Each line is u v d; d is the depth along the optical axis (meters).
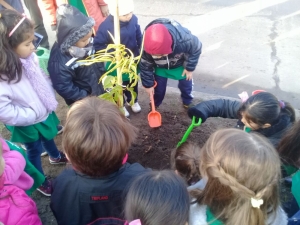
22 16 1.73
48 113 2.07
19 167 1.56
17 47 1.71
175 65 2.64
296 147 1.67
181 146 1.88
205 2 4.92
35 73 1.87
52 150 2.45
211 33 4.23
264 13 4.58
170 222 1.02
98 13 3.00
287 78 3.49
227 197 1.12
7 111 1.77
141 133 2.83
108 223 1.38
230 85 3.43
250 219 1.10
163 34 2.23
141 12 4.68
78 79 2.25
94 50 2.36
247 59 3.77
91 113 1.27
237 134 1.14
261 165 1.06
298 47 3.91
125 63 1.82
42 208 2.30
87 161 1.24
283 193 2.17
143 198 1.04
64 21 1.97
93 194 1.33
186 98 3.02
